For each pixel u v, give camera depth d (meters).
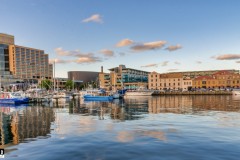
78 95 132.50
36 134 23.64
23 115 42.38
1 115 42.91
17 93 77.94
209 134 22.77
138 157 15.63
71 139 21.09
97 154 16.41
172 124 29.41
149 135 22.58
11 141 20.61
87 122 31.91
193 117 36.53
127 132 24.23
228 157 15.42
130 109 52.44
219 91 143.88
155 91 145.50
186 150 17.08
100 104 70.50
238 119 33.78
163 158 15.36
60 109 54.28
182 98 106.75
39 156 16.14
